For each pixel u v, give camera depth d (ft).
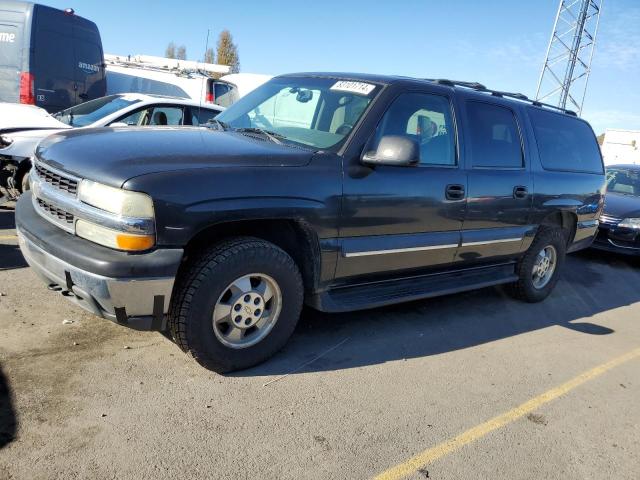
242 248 10.48
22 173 20.36
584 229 20.01
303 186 11.07
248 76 47.26
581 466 9.78
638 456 10.36
